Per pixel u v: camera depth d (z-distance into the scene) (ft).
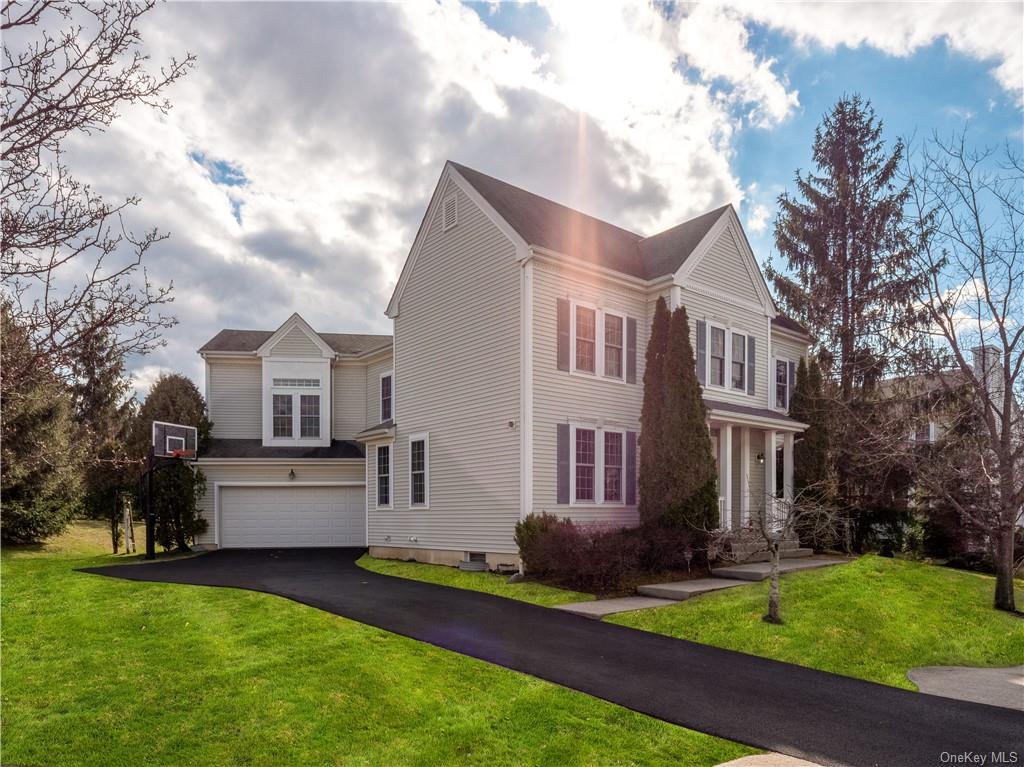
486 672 25.34
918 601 41.06
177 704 21.09
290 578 47.55
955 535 60.44
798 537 59.77
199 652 26.35
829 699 24.23
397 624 32.24
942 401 55.83
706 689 24.63
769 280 87.51
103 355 15.46
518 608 37.60
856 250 78.54
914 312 61.72
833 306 77.66
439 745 19.04
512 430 50.24
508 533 49.78
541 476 49.37
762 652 30.27
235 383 83.76
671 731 20.61
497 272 53.16
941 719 22.68
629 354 57.00
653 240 67.56
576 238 58.44
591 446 53.36
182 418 75.10
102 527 99.40
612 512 53.93
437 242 60.13
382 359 81.00
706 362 59.62
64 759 17.53
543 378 50.44
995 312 42.11
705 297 60.18
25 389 15.58
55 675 23.57
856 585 42.78
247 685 22.75
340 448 82.17
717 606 37.09
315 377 83.15
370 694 22.40
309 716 20.47
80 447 20.40
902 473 62.13
